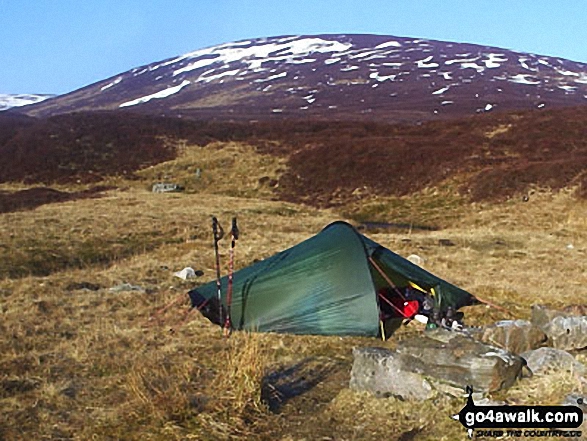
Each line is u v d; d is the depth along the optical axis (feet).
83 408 20.94
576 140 117.08
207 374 23.84
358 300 31.63
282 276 33.37
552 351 23.66
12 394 21.93
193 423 19.49
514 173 98.53
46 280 42.91
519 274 47.29
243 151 135.85
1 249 57.36
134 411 20.26
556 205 87.71
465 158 112.27
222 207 94.02
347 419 20.53
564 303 38.06
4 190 114.32
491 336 26.23
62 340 28.40
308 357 27.58
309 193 113.29
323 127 152.05
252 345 24.12
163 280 44.80
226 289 34.22
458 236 70.13
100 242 63.77
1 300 36.35
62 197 104.06
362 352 22.77
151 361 25.02
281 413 21.02
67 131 143.33
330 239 34.47
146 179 125.90
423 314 33.47
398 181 109.81
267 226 78.59
